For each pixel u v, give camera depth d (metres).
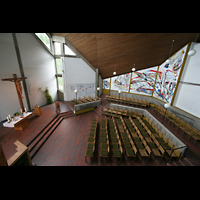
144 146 5.30
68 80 11.56
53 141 6.19
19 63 8.05
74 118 8.98
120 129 6.63
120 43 7.02
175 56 7.07
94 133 6.31
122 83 11.88
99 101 10.73
